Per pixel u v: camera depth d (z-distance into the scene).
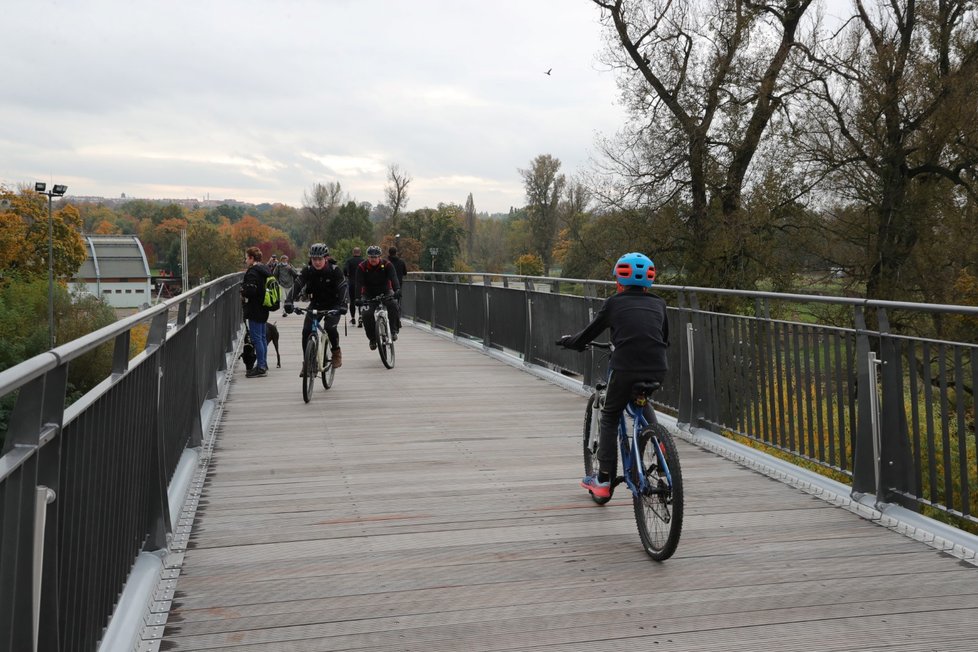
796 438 6.11
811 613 3.72
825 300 5.52
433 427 8.19
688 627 3.57
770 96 24.17
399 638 3.45
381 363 13.45
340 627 3.56
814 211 24.23
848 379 5.49
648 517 4.46
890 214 22.72
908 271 22.78
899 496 5.05
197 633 3.49
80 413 2.70
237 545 4.65
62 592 2.56
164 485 4.51
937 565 4.32
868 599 3.88
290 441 7.50
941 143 21.52
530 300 12.38
